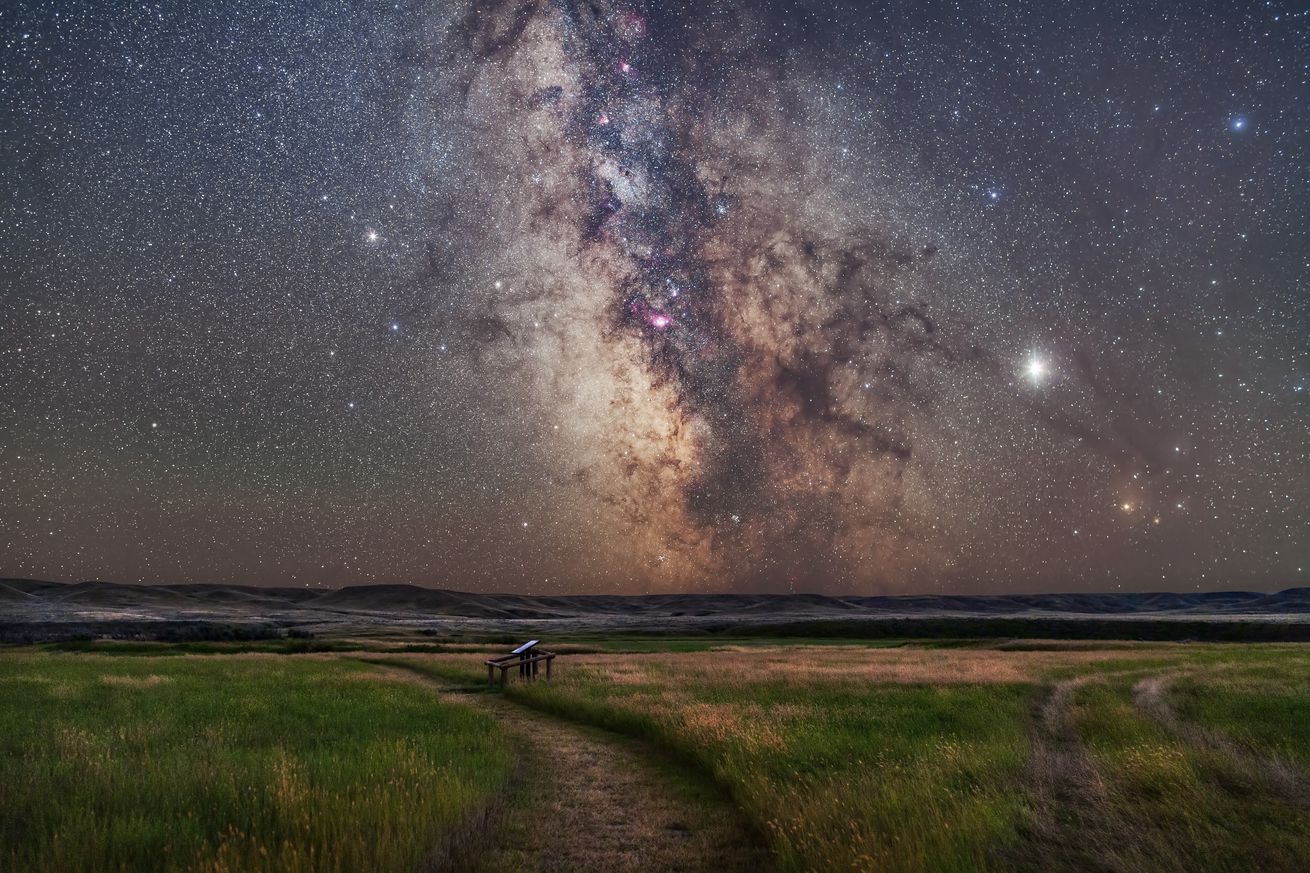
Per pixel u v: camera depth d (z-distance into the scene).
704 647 57.72
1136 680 27.06
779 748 12.94
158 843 7.93
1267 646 55.97
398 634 77.38
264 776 10.60
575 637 74.38
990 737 14.77
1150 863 7.66
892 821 8.25
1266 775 11.58
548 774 12.53
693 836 9.00
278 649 50.22
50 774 10.74
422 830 8.16
